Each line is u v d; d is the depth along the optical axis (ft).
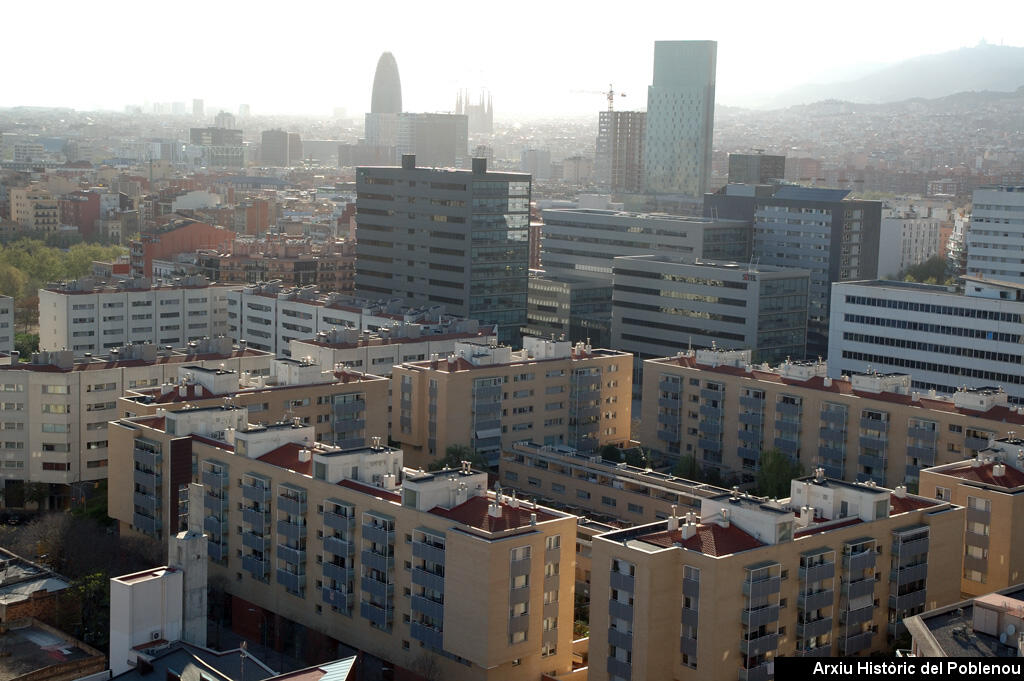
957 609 606.55
